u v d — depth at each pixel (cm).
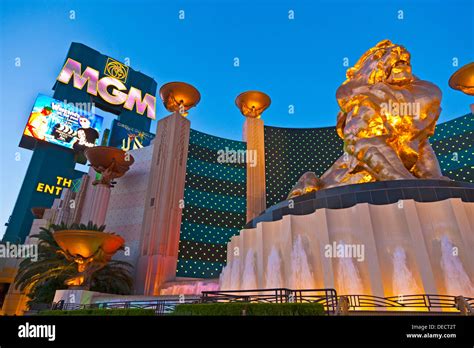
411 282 1280
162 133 3725
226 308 818
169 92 3828
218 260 3638
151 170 3559
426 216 1401
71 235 2033
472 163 3503
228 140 4450
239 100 4641
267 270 1562
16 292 3272
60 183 6956
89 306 1864
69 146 7262
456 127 3781
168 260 3062
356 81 2359
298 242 1508
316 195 1736
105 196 3231
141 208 3441
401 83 2164
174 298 1972
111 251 2245
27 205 6512
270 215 1805
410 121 2019
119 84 8519
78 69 7869
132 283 2777
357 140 1997
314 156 4681
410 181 1589
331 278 1352
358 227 1422
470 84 2727
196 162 4069
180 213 3366
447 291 1251
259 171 4269
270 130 4856
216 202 3969
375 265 1323
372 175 1842
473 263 1255
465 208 1387
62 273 2391
